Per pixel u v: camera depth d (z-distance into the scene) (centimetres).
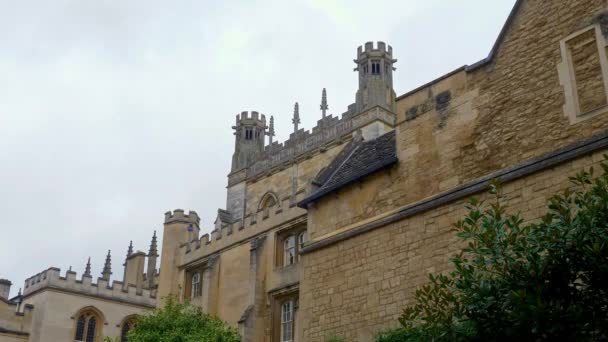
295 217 4412
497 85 1978
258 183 6525
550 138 1800
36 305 6494
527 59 1920
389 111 5756
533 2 1948
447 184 2016
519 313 1112
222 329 3603
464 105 2050
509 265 1209
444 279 1306
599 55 1753
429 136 2122
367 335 2067
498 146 1917
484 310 1184
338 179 2609
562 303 1138
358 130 5675
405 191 2138
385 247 2116
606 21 1756
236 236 4891
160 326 3506
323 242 2331
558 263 1161
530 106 1873
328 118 6062
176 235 5550
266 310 4409
